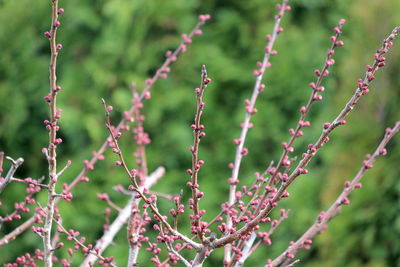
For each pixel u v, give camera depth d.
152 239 5.80
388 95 5.64
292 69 7.07
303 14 7.30
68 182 6.82
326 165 6.00
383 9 5.86
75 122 7.03
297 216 5.90
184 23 7.20
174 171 6.82
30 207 6.52
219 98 7.18
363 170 2.60
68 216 6.54
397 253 5.17
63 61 7.41
